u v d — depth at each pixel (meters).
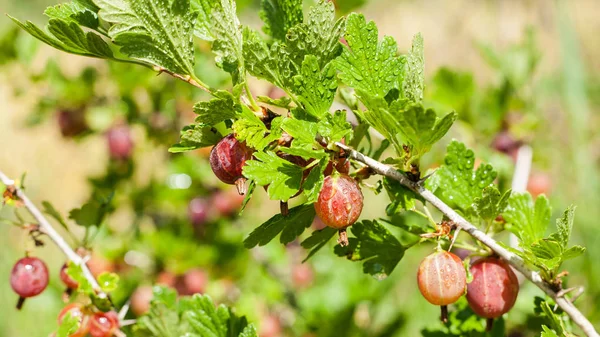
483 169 0.57
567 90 1.12
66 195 1.58
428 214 0.55
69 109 0.93
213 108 0.51
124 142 0.92
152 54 0.52
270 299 0.88
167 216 0.97
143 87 0.92
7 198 0.62
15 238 1.23
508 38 1.49
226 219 0.93
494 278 0.55
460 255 0.68
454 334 0.62
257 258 0.90
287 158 0.53
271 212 1.29
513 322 0.74
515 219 0.59
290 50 0.52
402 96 0.54
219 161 0.53
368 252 0.57
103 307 0.61
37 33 0.53
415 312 0.95
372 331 0.85
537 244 0.53
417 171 0.54
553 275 0.54
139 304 0.78
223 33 0.52
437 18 1.93
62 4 0.53
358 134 0.55
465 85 0.86
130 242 0.87
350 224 0.53
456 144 0.57
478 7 1.85
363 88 0.54
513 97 0.88
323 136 0.52
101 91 0.94
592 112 1.18
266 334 0.84
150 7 0.52
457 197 0.57
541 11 1.48
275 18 0.56
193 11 0.53
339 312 0.83
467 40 1.83
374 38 0.54
